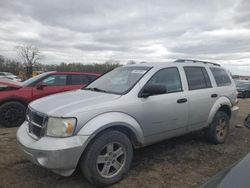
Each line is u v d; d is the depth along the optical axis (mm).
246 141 6398
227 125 6121
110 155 3887
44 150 3473
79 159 3697
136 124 4203
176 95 4875
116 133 3916
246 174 1983
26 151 3707
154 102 4465
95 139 3738
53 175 4188
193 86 5328
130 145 4090
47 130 3637
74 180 4043
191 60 5938
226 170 2188
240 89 21391
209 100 5551
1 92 7168
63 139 3529
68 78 8406
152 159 4992
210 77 5797
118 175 3984
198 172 4508
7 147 5418
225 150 5645
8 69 60406
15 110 7258
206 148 5707
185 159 5051
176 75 5090
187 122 5102
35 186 3850
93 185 3895
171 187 3959
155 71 4746
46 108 3875
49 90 7863
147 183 4043
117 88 4594
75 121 3607
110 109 3941
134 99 4250
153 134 4512
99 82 5184
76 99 4137
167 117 4680
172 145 5828
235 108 6379
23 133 4051
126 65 5434
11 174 4195
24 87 7562
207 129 5852
